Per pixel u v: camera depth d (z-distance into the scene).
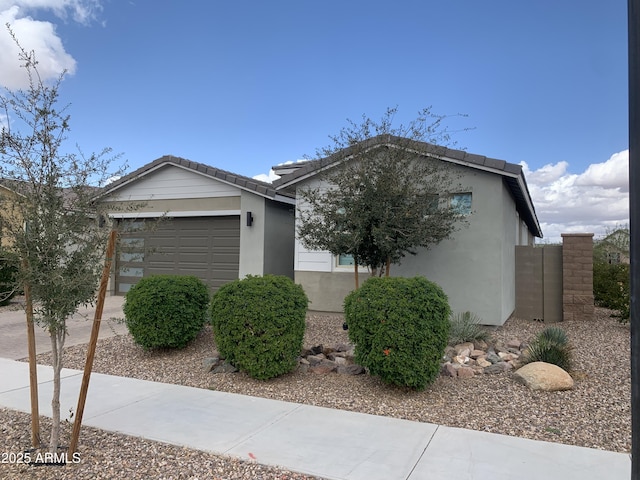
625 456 3.99
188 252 14.30
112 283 15.19
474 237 9.87
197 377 6.55
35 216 3.76
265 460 3.93
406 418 4.99
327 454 4.04
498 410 5.18
